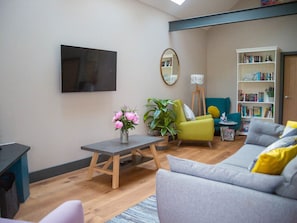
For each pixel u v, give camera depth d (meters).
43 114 3.39
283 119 6.22
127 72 4.61
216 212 1.64
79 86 3.70
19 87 3.12
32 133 3.29
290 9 4.22
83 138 3.92
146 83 5.07
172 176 1.81
